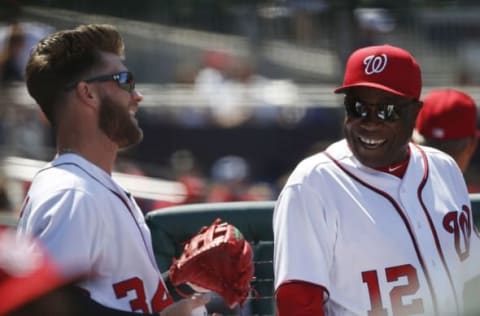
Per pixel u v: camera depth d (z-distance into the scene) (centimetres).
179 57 3253
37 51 1034
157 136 3100
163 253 1309
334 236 1073
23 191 2547
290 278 1055
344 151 1112
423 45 3203
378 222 1073
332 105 3105
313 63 3216
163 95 3138
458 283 1101
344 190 1081
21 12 2997
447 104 1427
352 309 1071
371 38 3172
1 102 2827
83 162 1011
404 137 1102
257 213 1330
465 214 1136
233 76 3212
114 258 994
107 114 1024
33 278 634
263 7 3278
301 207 1075
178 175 2986
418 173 1122
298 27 3244
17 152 2784
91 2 3138
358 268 1070
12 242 659
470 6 3189
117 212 998
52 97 1027
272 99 3131
